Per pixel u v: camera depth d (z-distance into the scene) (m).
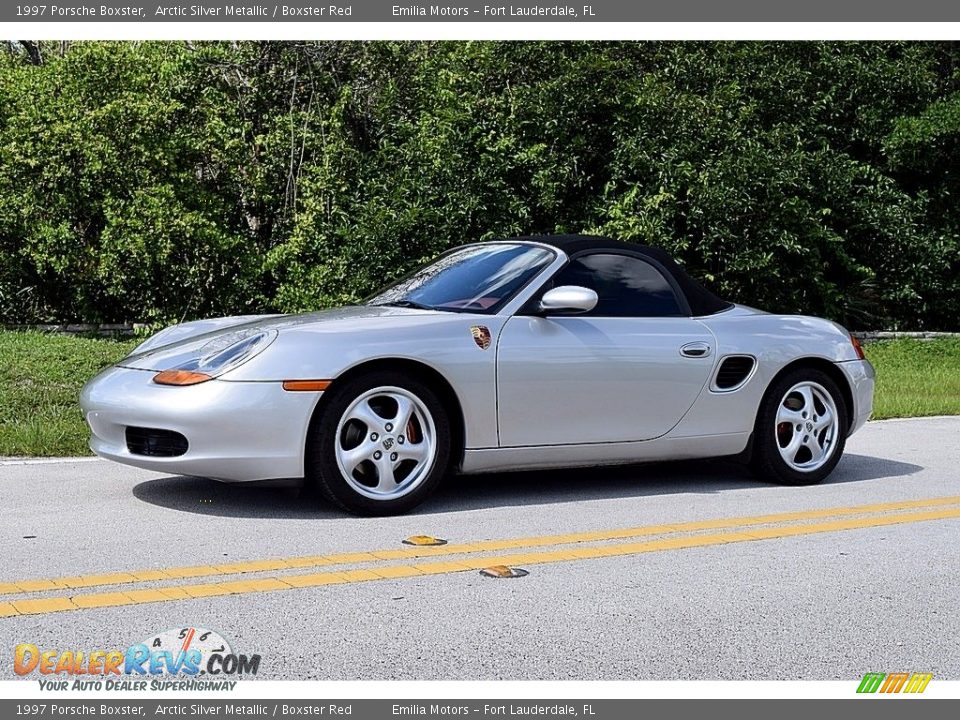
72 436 7.57
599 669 3.45
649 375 6.12
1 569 4.41
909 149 19.33
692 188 17.14
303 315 6.11
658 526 5.43
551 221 17.84
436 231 16.97
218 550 4.77
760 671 3.46
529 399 5.79
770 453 6.57
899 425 9.89
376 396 5.48
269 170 18.00
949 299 20.38
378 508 5.50
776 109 19.09
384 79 18.94
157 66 17.23
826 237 18.06
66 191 16.38
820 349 6.76
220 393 5.24
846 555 4.89
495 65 17.89
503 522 5.47
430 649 3.58
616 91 17.86
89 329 17.09
